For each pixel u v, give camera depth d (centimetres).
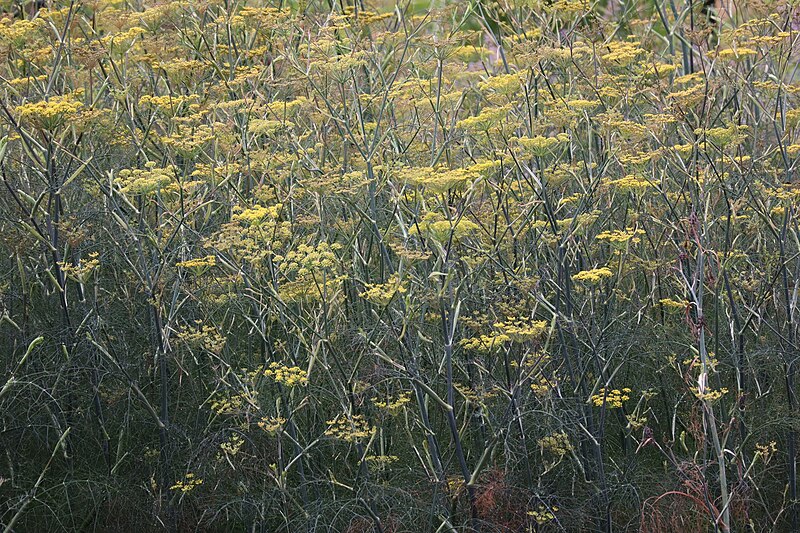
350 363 562
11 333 611
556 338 596
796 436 607
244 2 811
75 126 564
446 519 531
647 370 620
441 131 693
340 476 586
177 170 610
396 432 588
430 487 544
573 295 600
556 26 708
